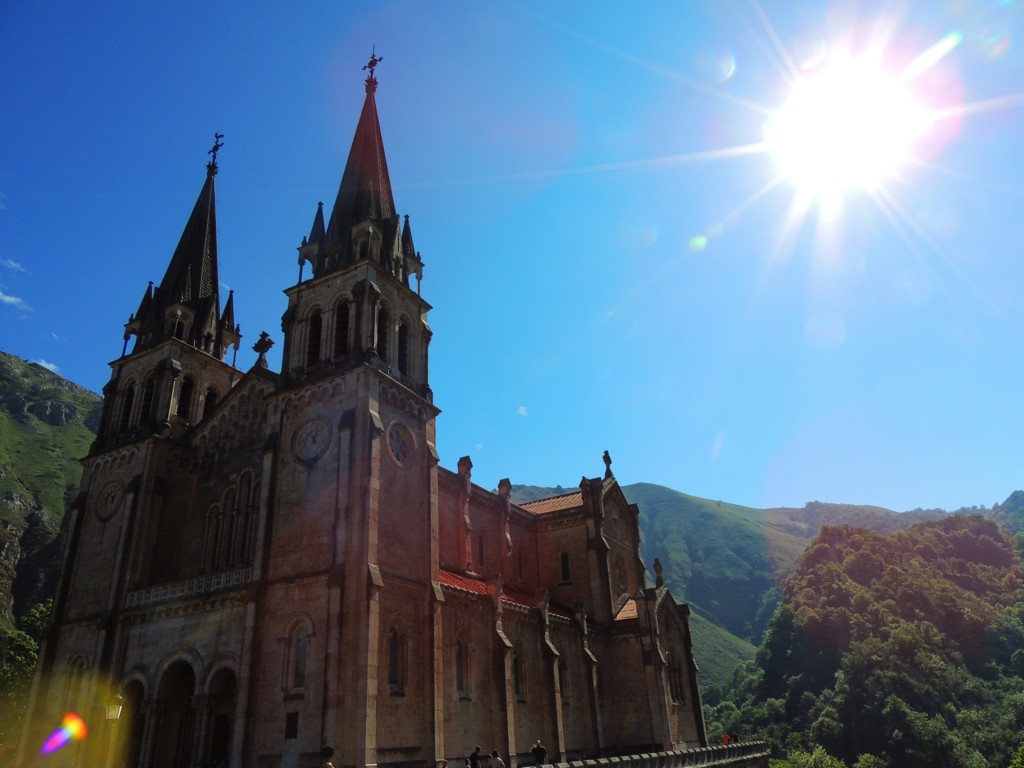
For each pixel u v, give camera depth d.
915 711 112.25
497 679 46.25
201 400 56.91
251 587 40.84
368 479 40.41
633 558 74.00
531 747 48.31
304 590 39.47
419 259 53.53
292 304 49.84
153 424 52.41
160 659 43.53
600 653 61.09
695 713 66.38
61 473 196.75
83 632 48.16
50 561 158.12
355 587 37.91
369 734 34.75
